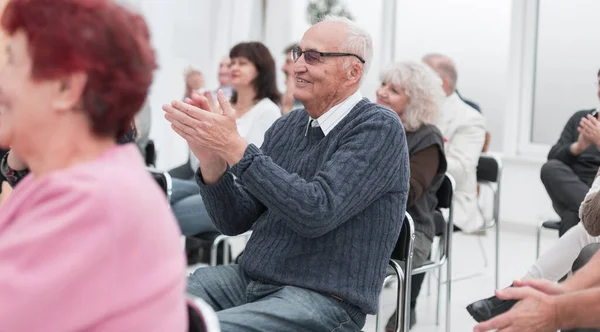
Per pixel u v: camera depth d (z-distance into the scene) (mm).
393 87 3047
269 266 1940
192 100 1791
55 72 950
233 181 2010
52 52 941
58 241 906
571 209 3547
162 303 975
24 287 896
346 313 1883
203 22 5699
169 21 5367
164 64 5363
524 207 5699
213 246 3264
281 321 1784
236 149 1763
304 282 1888
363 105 2006
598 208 2346
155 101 5340
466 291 4098
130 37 986
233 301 2041
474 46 5863
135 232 932
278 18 6109
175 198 3441
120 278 929
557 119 5688
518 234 5676
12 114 993
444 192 3205
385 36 6109
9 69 984
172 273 992
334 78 1987
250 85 3666
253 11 6102
